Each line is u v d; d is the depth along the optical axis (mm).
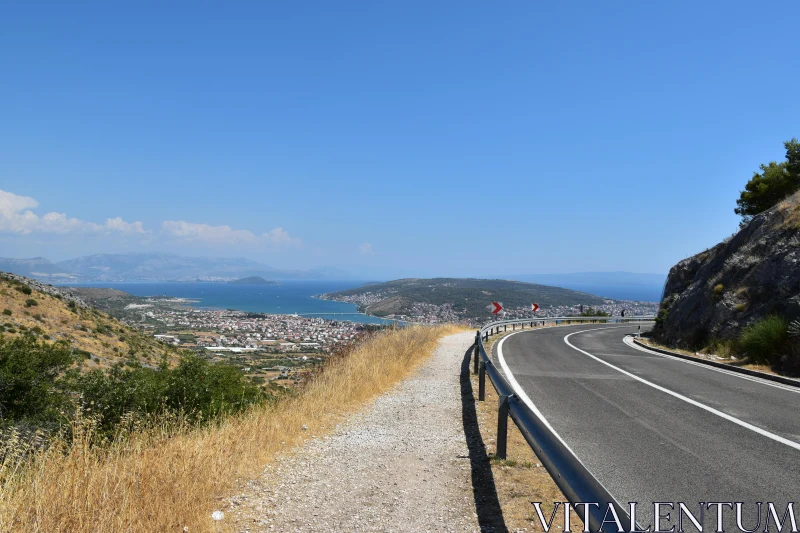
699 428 7590
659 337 23344
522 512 4676
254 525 4301
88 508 3945
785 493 4969
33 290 35250
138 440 5820
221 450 5918
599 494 3418
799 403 9531
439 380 12961
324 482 5422
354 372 11945
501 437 6246
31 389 10430
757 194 24734
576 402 9625
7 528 3660
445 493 5160
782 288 16031
